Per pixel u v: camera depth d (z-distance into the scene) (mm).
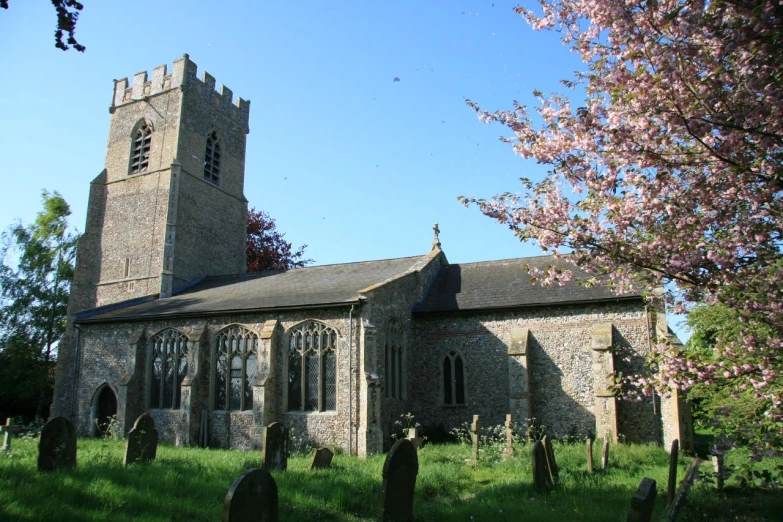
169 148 30828
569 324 22906
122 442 21172
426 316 25156
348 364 20844
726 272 7984
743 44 6332
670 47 6898
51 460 11070
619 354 21641
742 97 6988
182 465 13008
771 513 8844
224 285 28859
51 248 38344
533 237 9320
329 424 20703
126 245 30797
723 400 10148
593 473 13570
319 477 12320
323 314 21750
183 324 24266
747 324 8531
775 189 7438
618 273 8922
